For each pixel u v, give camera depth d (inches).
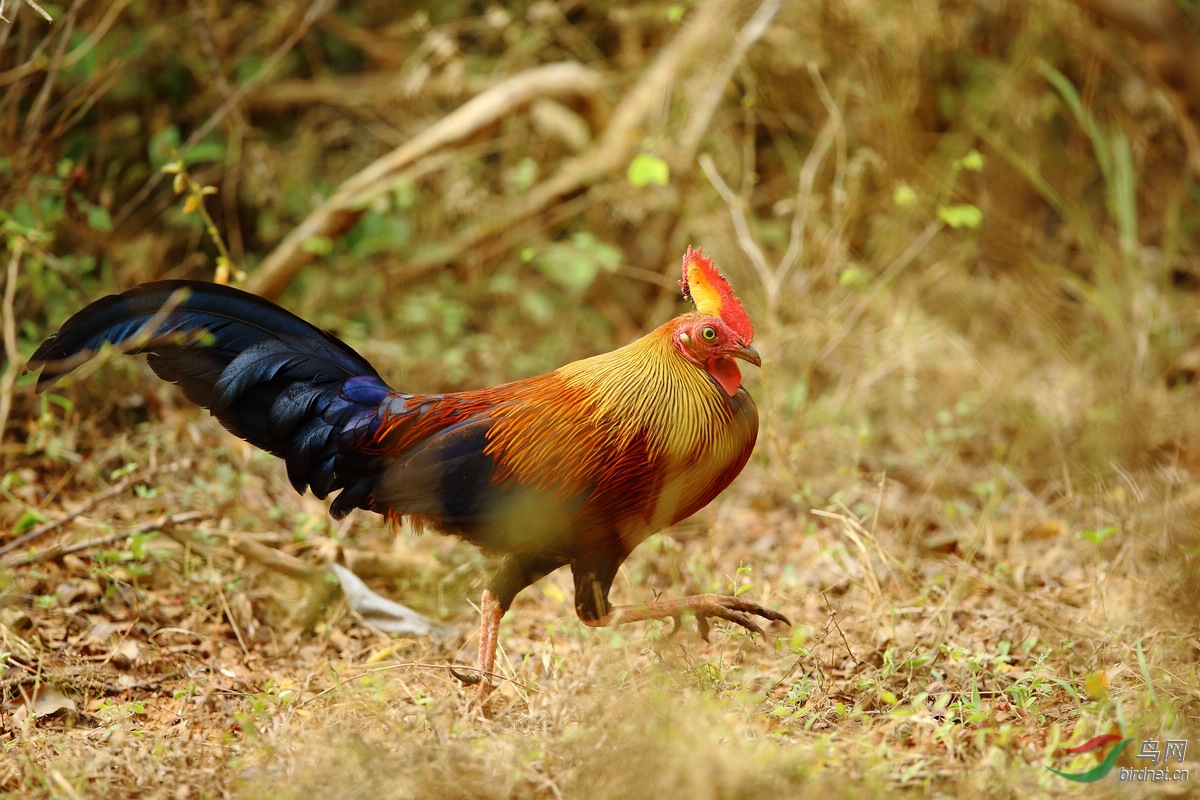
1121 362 514.0
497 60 689.0
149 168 578.2
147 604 355.6
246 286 546.0
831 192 576.1
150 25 571.5
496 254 616.4
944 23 583.2
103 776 255.8
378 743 252.2
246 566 375.6
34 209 451.2
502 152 667.4
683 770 229.6
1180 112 539.5
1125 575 370.6
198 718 298.2
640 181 496.1
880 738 271.1
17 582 343.9
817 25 581.0
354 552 390.3
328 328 558.3
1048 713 282.8
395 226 602.5
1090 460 434.9
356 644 354.6
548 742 256.5
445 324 570.6
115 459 433.7
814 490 454.3
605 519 290.5
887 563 367.9
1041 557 398.6
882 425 506.9
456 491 290.2
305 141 636.1
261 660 343.0
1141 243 619.2
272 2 642.8
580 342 604.1
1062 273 556.7
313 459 307.3
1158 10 519.2
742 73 592.7
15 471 419.8
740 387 301.6
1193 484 410.3
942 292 553.6
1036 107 586.6
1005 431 493.4
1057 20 585.0
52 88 506.9
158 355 308.5
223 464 437.1
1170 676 286.0
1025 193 584.4
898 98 579.5
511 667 315.0
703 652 334.0
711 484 296.0
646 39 665.6
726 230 581.6
